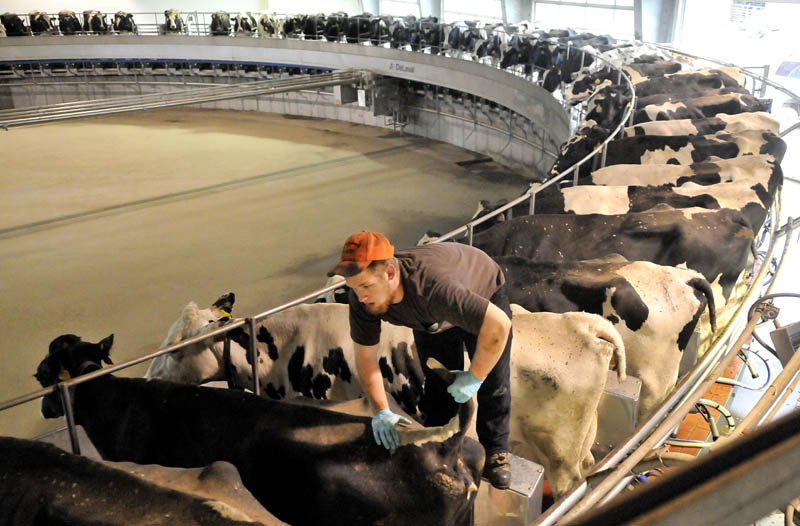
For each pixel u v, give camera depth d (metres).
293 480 2.60
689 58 14.91
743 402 5.31
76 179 17.30
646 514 0.39
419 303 2.27
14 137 22.11
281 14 25.62
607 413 3.87
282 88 16.28
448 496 2.42
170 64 26.20
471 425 3.27
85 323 10.01
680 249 4.94
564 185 7.36
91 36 25.28
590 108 11.31
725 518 0.39
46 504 2.40
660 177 6.97
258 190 16.23
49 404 3.71
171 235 13.41
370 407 3.09
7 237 13.41
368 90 20.92
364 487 2.48
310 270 11.77
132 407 3.12
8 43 25.20
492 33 18.06
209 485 2.47
